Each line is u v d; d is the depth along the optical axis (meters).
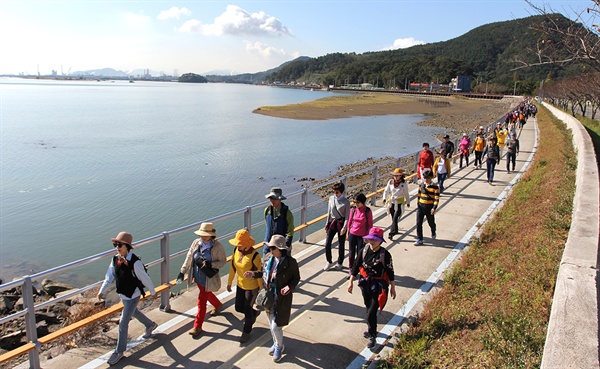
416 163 16.69
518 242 8.76
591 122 34.50
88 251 15.56
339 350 5.98
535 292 6.07
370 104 104.75
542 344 4.80
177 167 29.97
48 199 21.86
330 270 8.74
